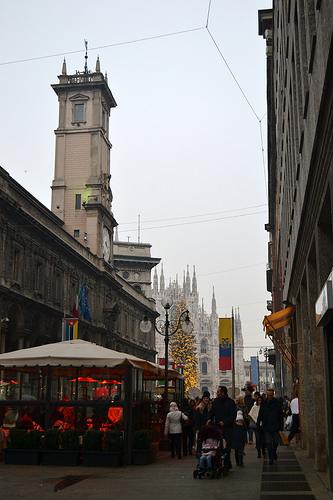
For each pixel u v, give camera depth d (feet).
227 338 176.65
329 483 37.63
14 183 122.62
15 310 124.36
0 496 36.86
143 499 35.65
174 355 360.69
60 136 202.08
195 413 68.18
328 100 27.27
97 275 187.83
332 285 29.99
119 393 68.64
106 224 204.33
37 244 137.39
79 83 202.28
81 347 60.18
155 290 568.41
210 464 45.91
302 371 72.02
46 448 55.67
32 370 65.87
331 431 36.17
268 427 55.31
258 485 41.24
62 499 35.78
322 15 28.76
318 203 38.11
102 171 203.62
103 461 54.65
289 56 54.39
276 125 101.14
